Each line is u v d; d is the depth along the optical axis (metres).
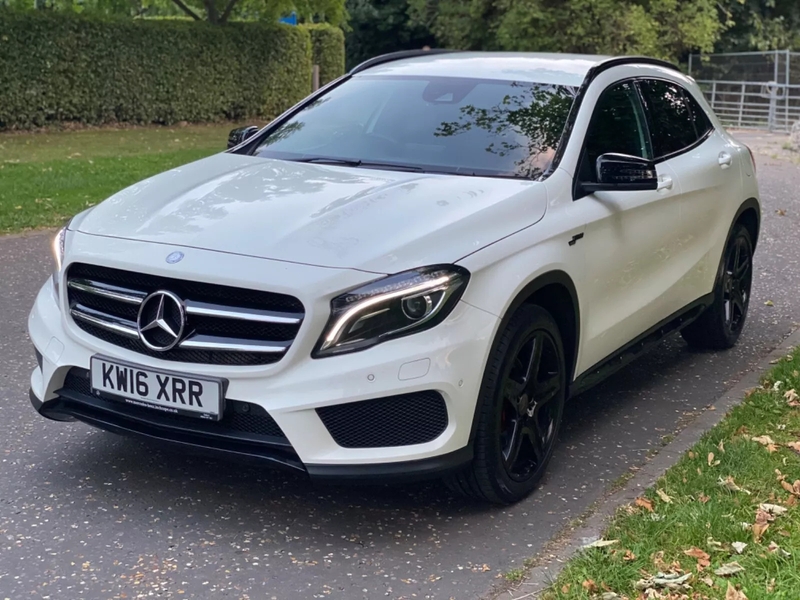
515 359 3.92
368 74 5.56
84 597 3.31
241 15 28.61
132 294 3.76
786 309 7.59
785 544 3.60
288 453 3.58
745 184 6.37
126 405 3.80
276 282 3.50
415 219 3.84
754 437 4.70
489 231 3.89
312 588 3.41
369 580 3.47
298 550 3.68
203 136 21.42
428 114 4.98
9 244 8.99
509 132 4.73
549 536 3.83
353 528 3.86
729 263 6.34
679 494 4.03
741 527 3.68
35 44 20.53
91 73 21.73
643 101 5.46
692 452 4.49
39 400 4.07
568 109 4.81
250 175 4.49
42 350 4.02
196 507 4.00
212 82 24.55
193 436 3.69
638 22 30.55
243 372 3.55
